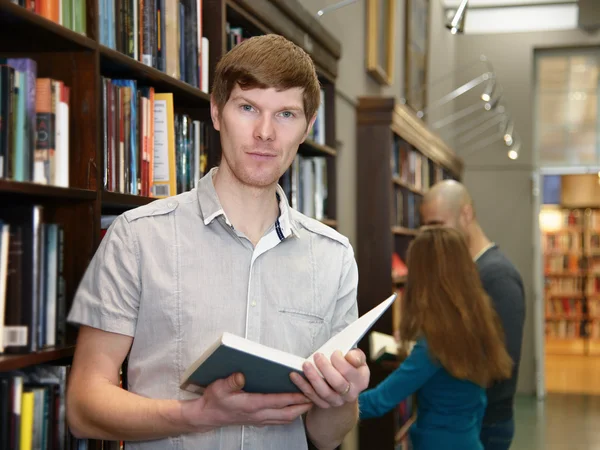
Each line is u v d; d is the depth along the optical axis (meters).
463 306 2.50
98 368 1.32
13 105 1.44
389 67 5.58
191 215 1.41
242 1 2.45
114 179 1.80
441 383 2.56
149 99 1.99
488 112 8.98
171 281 1.35
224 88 1.34
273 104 1.32
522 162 8.95
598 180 12.89
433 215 3.37
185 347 1.33
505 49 8.99
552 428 7.01
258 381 1.19
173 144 2.04
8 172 1.41
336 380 1.16
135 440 1.30
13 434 1.47
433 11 7.68
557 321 13.12
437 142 6.39
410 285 2.64
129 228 1.36
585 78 9.09
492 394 2.92
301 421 1.48
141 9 1.97
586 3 8.72
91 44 1.66
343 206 4.44
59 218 1.67
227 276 1.38
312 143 3.25
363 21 5.02
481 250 3.26
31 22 1.44
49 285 1.55
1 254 1.45
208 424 1.21
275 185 1.44
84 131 1.68
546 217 13.18
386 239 4.69
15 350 1.47
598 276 13.01
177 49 2.13
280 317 1.41
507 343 2.96
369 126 4.74
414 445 2.67
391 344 3.23
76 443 1.61
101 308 1.31
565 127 9.20
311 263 1.48
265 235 1.43
